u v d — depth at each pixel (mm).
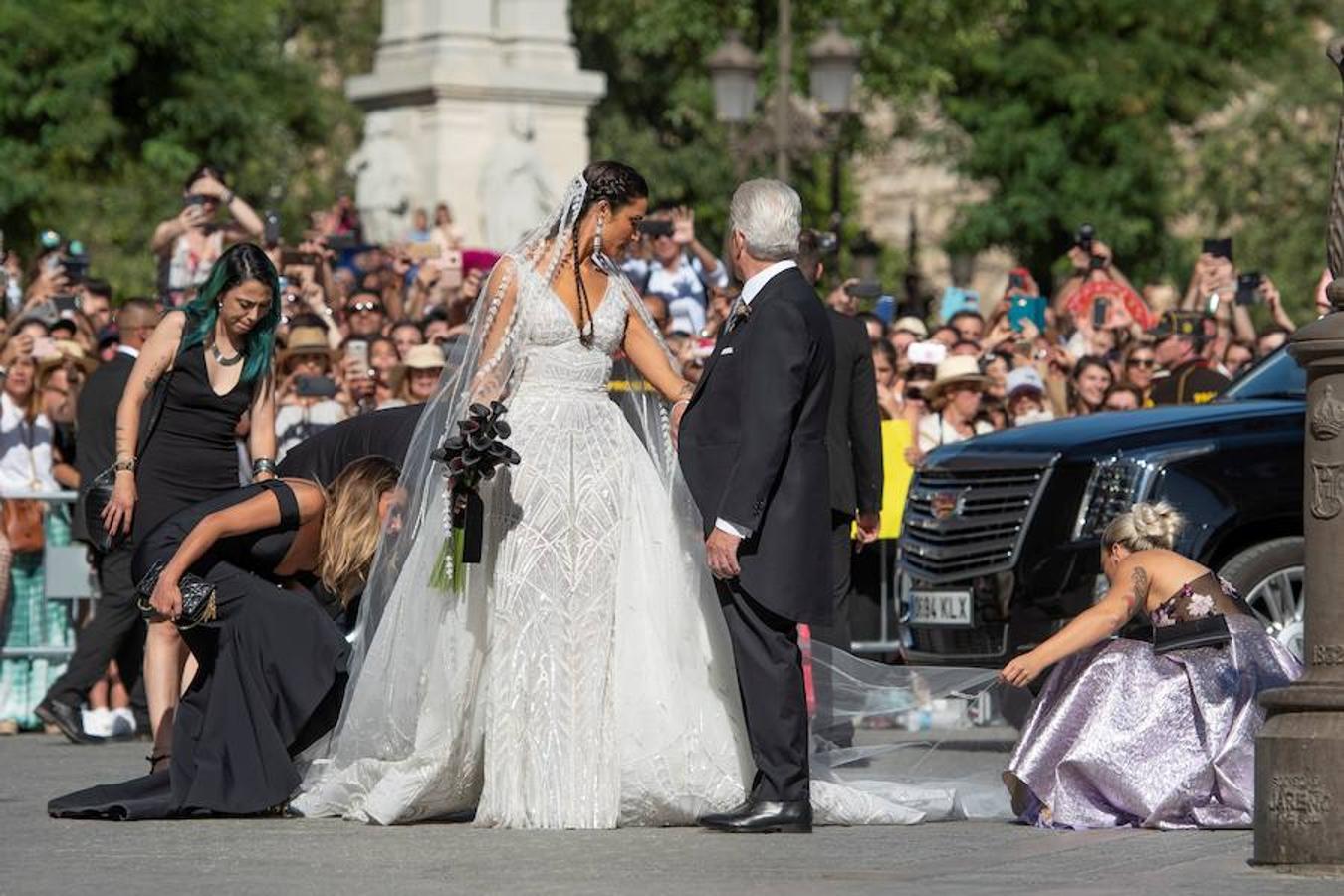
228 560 18328
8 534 27172
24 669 27250
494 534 17375
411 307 35625
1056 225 84688
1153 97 84000
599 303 17594
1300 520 22234
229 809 17812
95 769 21938
